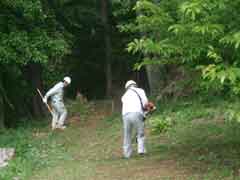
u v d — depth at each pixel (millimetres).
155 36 10359
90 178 11422
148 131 16906
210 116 16688
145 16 10195
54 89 20266
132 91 13328
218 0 8359
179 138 14930
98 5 31578
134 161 12797
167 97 20438
